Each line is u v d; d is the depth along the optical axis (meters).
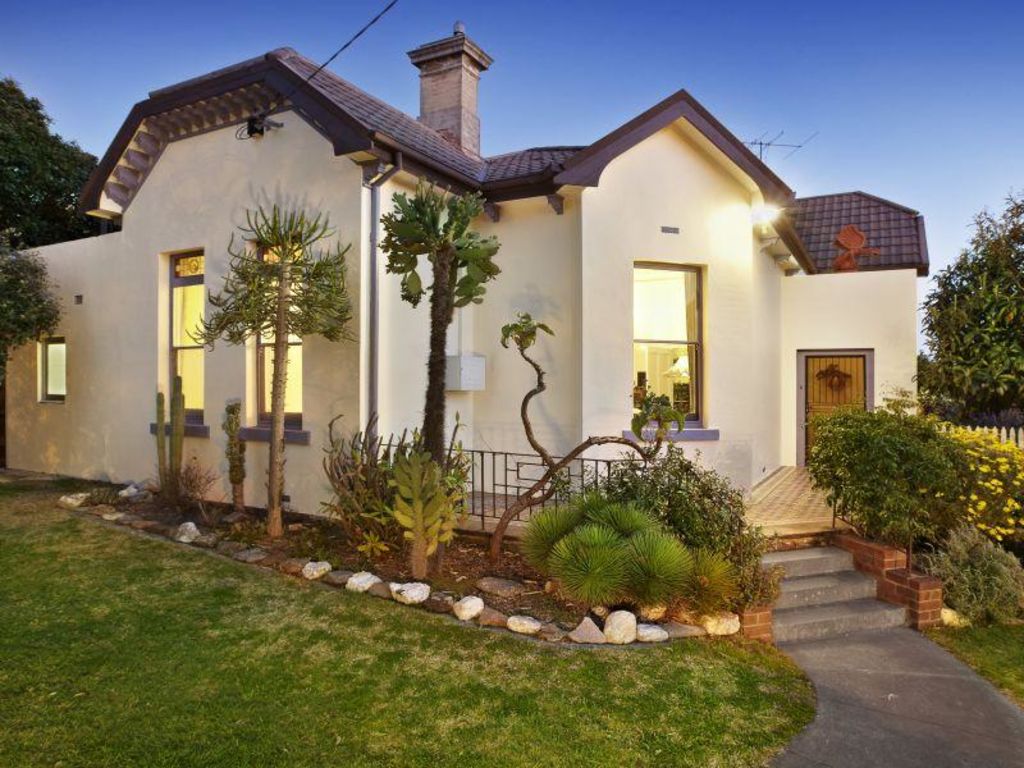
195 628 4.89
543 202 8.52
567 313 8.30
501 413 8.77
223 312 7.00
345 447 7.46
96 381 10.34
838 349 11.73
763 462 10.27
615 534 5.21
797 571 6.23
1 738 3.47
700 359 8.70
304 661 4.42
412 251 6.21
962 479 6.55
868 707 4.28
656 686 4.24
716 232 8.67
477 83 11.61
